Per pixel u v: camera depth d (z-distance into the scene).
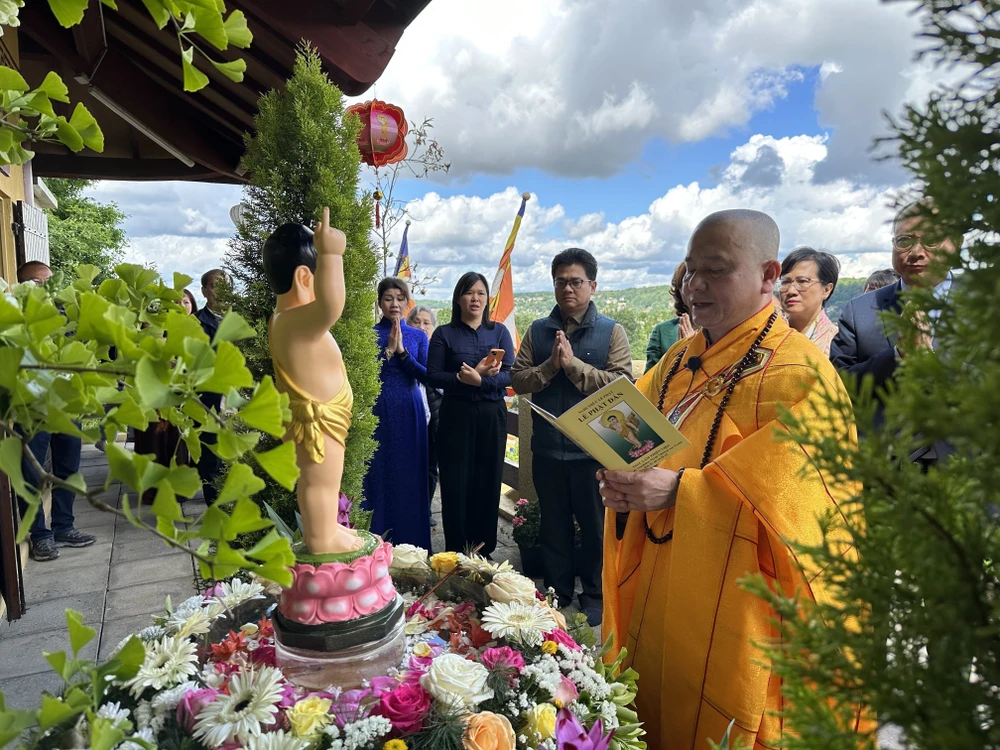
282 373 1.28
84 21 3.44
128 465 0.51
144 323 0.89
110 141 6.52
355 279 2.43
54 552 3.98
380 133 3.57
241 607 1.63
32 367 0.56
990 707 0.43
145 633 1.53
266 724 1.15
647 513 1.73
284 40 2.81
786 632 0.57
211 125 5.24
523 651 1.43
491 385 3.50
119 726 0.64
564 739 1.21
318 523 1.33
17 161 0.90
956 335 0.45
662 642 1.63
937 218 0.44
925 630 0.46
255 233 2.41
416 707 1.18
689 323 3.29
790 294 3.17
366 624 1.32
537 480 3.26
